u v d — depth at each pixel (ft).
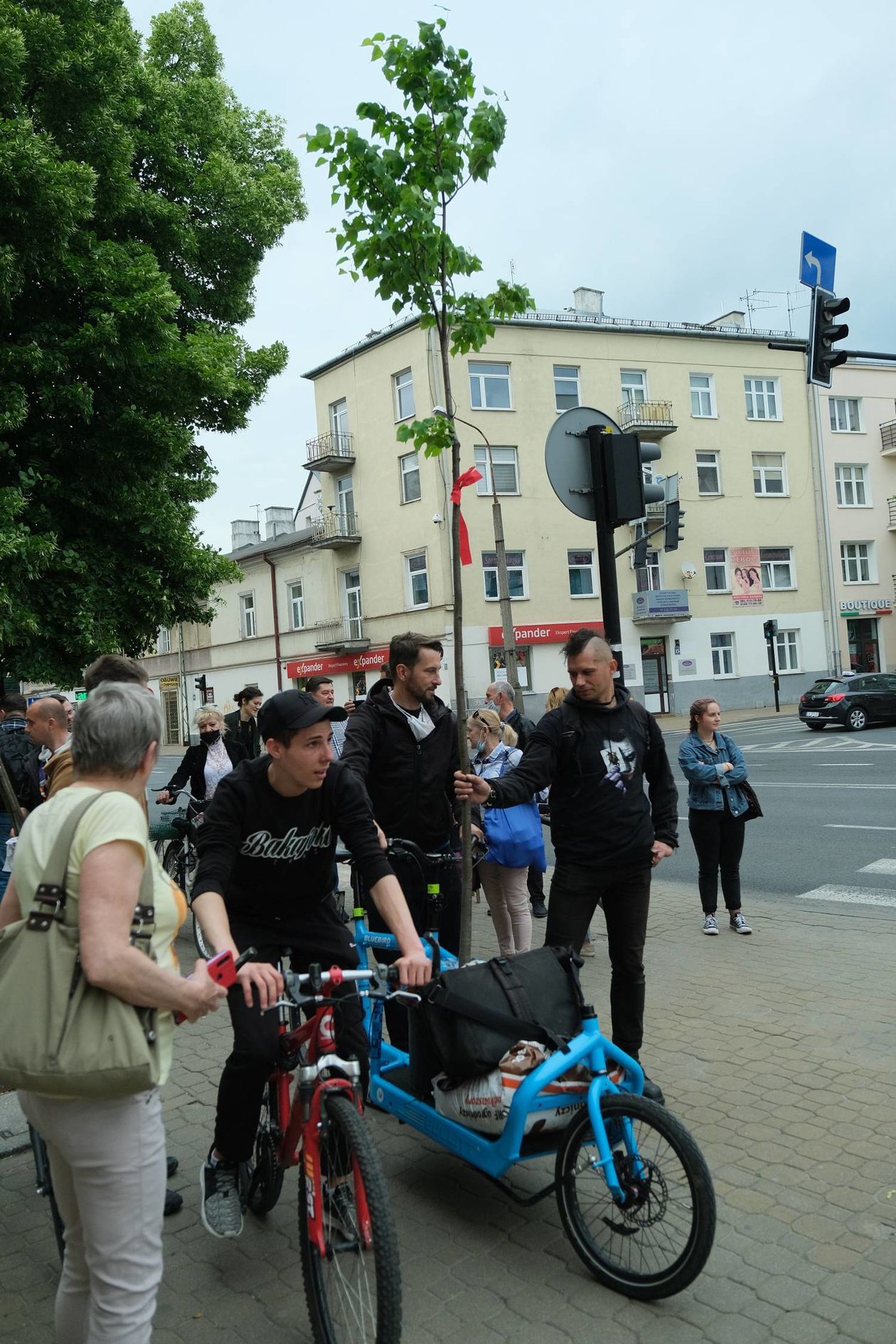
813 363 33.40
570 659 14.28
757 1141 12.91
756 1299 9.59
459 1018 10.82
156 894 7.60
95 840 7.06
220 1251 10.89
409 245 12.87
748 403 126.00
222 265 38.34
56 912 7.01
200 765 27.81
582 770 14.10
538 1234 11.02
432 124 12.95
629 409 117.60
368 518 118.01
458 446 13.28
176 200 36.94
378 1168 8.29
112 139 31.65
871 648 134.41
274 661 135.95
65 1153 7.20
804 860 33.35
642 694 119.14
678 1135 9.44
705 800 23.80
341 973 9.22
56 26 29.40
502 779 13.47
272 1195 10.95
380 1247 7.93
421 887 15.07
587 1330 9.26
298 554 130.41
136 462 31.19
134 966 6.84
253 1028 9.99
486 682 108.47
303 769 10.15
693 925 25.25
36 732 17.21
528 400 111.96
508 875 20.12
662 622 119.34
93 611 30.04
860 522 132.87
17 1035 6.82
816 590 129.39
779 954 21.93
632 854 14.15
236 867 10.59
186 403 32.22
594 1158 10.24
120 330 29.76
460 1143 11.03
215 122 38.68
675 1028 17.40
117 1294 7.26
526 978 11.14
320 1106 9.05
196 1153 13.42
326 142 12.93
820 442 129.29
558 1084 10.50
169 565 32.78
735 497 124.47
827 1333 9.04
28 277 28.96
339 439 119.24
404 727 15.14
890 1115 13.47
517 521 110.73
